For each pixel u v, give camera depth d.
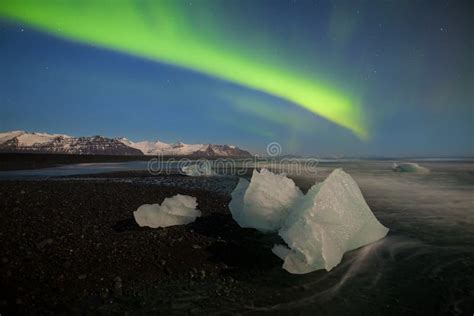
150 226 5.20
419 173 17.30
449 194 9.56
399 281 3.52
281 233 4.24
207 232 5.08
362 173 17.45
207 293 3.25
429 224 5.93
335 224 4.29
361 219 4.79
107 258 3.97
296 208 4.82
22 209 5.73
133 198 7.25
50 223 5.10
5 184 8.50
